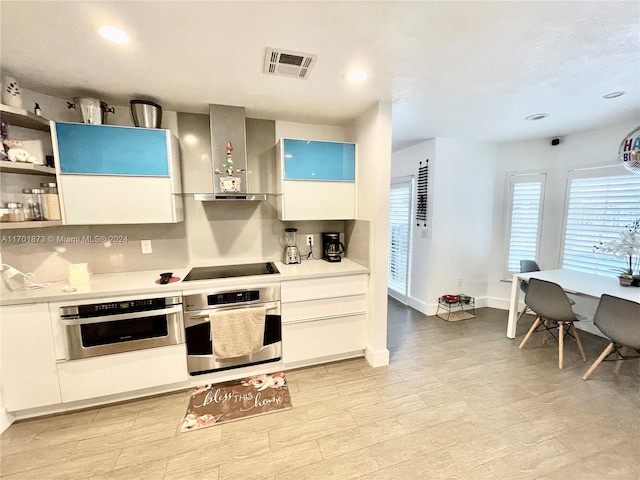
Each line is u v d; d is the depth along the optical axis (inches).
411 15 47.6
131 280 84.9
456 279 150.4
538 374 93.3
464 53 60.2
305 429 70.7
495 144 147.3
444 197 142.1
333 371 95.7
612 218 114.5
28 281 76.7
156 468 60.3
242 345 85.2
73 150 75.2
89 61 61.9
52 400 73.2
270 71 67.2
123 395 81.0
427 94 82.5
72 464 61.2
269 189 108.0
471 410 76.9
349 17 48.1
